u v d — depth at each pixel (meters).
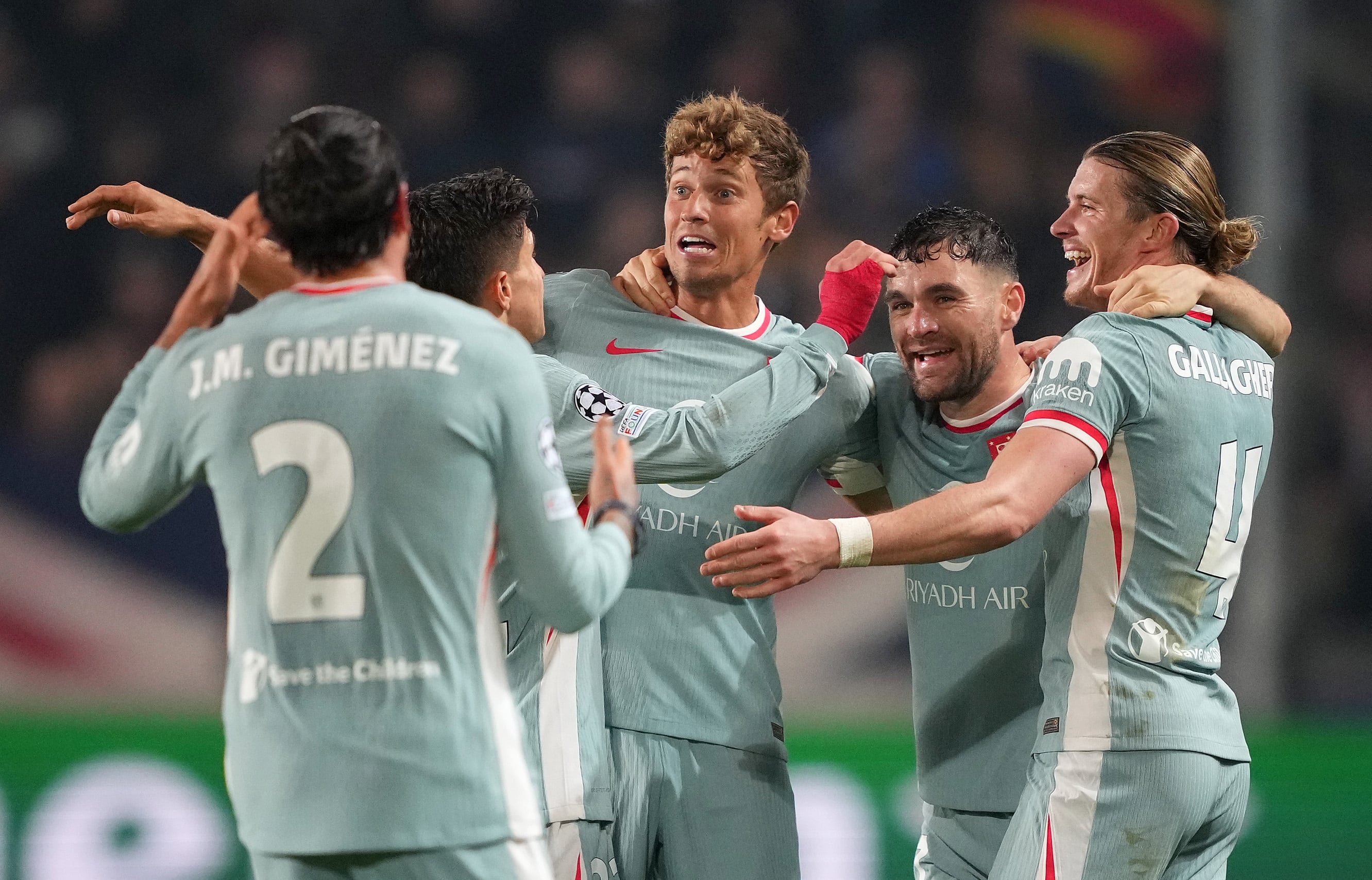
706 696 11.76
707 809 11.66
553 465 8.07
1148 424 10.27
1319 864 17.12
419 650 7.69
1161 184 11.08
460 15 31.38
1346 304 26.38
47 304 27.27
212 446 7.89
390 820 7.53
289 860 7.71
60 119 29.25
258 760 7.73
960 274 11.48
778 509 9.68
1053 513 10.67
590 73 31.34
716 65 31.59
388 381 7.73
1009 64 31.20
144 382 8.58
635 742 11.65
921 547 9.66
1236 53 24.58
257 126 30.19
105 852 16.58
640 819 11.59
